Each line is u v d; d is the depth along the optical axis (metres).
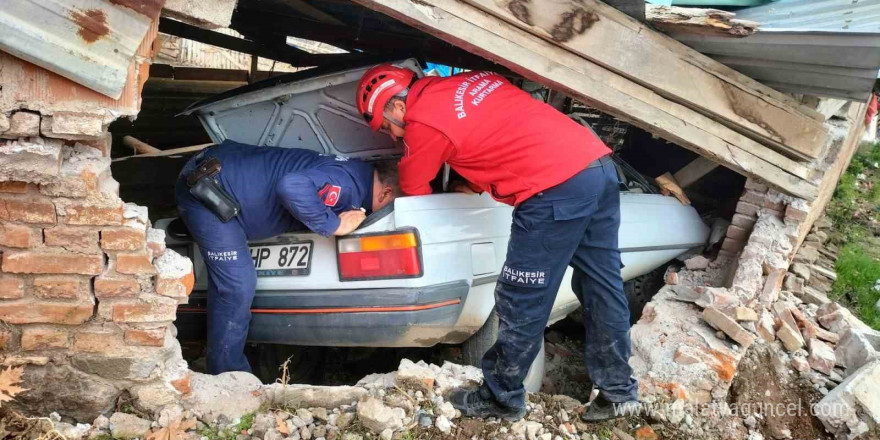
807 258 5.36
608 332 3.04
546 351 4.61
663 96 3.53
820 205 5.72
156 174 4.25
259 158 3.19
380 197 3.33
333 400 2.97
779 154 3.87
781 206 4.39
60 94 2.23
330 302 3.15
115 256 2.47
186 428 2.70
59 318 2.52
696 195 5.40
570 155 2.78
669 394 3.37
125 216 2.42
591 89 3.36
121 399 2.71
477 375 3.29
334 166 3.20
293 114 3.64
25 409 2.63
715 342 3.58
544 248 2.79
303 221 2.98
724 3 4.50
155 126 6.66
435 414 3.00
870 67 3.22
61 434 2.59
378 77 3.08
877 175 9.05
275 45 5.25
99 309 2.55
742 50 3.42
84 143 2.38
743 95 3.61
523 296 2.85
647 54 3.34
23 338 2.54
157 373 2.68
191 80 7.20
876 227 6.96
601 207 2.91
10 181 2.29
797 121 3.70
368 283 3.12
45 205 2.35
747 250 4.29
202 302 3.38
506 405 3.00
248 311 3.17
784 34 3.21
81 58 2.16
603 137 5.78
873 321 4.95
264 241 3.31
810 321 4.16
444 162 3.11
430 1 2.94
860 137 8.85
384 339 3.21
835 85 3.48
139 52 2.33
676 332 3.70
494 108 2.89
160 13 2.41
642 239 4.41
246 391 2.90
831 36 3.13
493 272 3.38
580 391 4.22
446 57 4.92
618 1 3.14
